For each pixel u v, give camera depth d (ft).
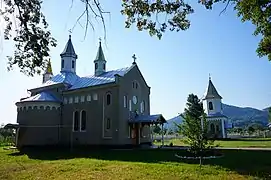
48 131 116.16
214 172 47.06
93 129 112.27
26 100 117.50
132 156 75.92
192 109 157.07
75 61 141.49
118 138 105.09
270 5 37.52
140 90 124.06
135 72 122.21
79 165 59.57
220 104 214.07
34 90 133.90
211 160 61.82
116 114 107.34
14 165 67.41
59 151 101.96
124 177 45.14
